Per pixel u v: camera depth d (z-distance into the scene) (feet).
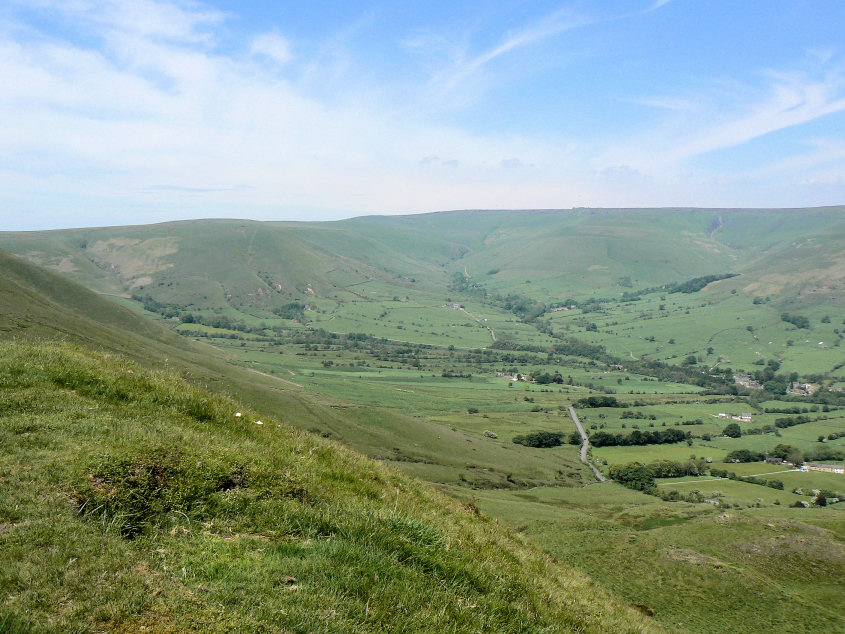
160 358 408.05
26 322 339.98
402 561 34.63
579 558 202.59
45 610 22.39
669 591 176.86
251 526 34.78
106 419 43.83
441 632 28.32
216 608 25.05
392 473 60.59
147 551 29.43
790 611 163.73
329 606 26.96
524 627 33.63
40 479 32.17
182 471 37.37
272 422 61.00
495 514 265.75
